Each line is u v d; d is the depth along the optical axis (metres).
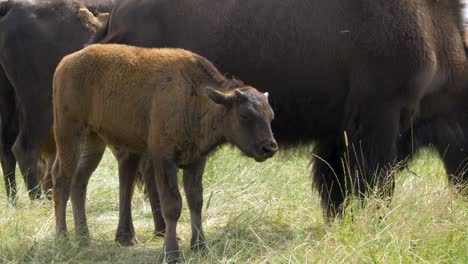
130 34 27.94
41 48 33.03
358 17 26.34
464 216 24.33
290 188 31.20
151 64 24.09
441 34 26.73
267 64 26.91
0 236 25.58
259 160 22.33
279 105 27.23
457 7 27.27
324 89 26.92
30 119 33.50
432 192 26.66
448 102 27.11
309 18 26.70
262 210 27.72
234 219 26.70
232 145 23.44
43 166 35.97
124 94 24.30
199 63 23.67
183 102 23.33
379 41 26.02
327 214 27.33
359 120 26.47
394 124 26.28
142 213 30.47
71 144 25.80
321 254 22.16
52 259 24.36
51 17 33.22
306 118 27.39
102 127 25.08
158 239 26.97
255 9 27.02
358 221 23.91
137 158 26.22
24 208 30.06
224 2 27.30
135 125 24.20
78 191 26.05
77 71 25.27
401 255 21.67
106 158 40.97
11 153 34.56
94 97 25.02
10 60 33.34
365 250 22.08
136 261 24.53
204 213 28.84
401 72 25.94
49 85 33.25
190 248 24.62
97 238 26.64
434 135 27.20
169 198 23.48
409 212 24.38
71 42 32.94
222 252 24.34
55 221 26.66
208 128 23.16
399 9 26.08
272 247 24.44
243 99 22.22
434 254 21.94
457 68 26.92
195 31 27.28
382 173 26.05
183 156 23.69
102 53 25.11
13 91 34.75
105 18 33.50
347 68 26.59
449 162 27.72
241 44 26.97
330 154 27.72
